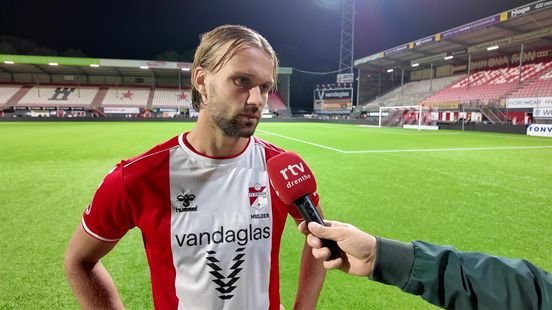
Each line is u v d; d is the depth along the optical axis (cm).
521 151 973
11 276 231
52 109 3294
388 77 3709
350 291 216
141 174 95
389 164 726
